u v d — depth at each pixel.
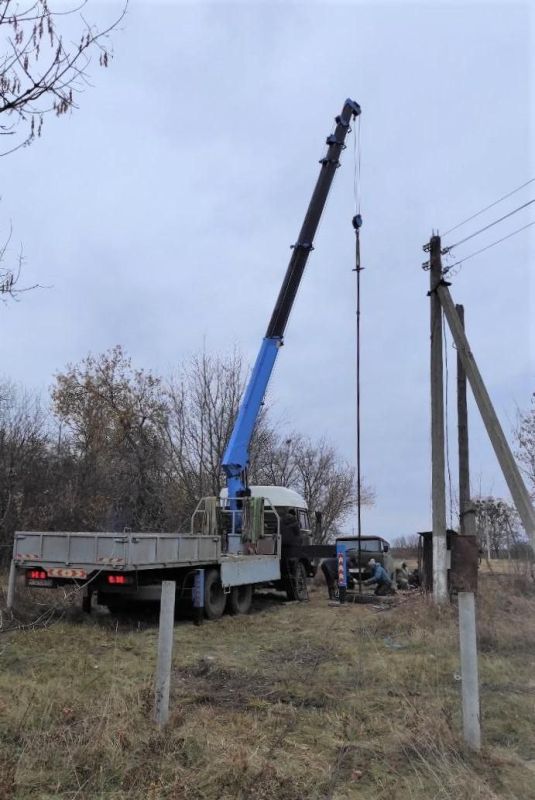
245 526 14.28
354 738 5.02
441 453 13.33
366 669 7.45
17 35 3.14
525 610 11.85
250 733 4.93
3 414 20.52
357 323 12.98
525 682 7.04
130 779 3.97
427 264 13.97
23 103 3.23
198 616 11.13
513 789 4.13
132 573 9.88
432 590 14.24
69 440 24.97
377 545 19.34
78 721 4.90
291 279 16.17
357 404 12.60
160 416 26.89
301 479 38.97
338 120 17.23
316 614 12.88
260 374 15.50
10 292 4.07
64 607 10.66
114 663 7.46
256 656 8.59
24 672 7.09
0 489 18.48
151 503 23.47
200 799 3.83
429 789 4.07
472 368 11.75
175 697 6.03
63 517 19.83
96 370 29.91
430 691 6.45
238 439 14.93
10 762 4.09
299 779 4.20
